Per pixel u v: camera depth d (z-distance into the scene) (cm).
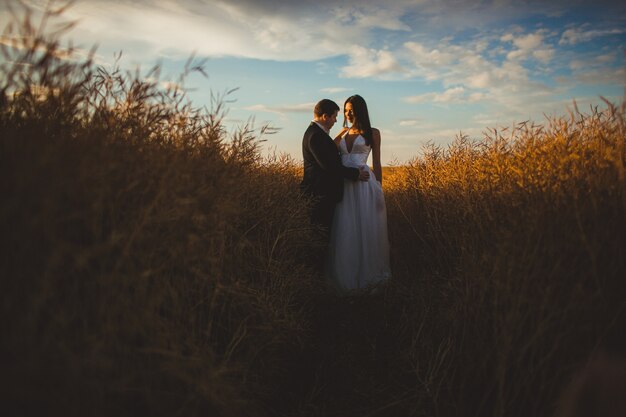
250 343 197
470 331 204
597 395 113
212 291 197
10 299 104
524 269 169
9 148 122
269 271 258
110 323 125
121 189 144
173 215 158
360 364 234
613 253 154
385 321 284
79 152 129
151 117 185
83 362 113
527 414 163
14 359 102
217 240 205
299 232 293
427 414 185
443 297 253
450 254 297
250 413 175
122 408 132
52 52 135
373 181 383
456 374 199
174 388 148
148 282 155
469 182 297
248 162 256
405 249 405
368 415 191
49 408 105
